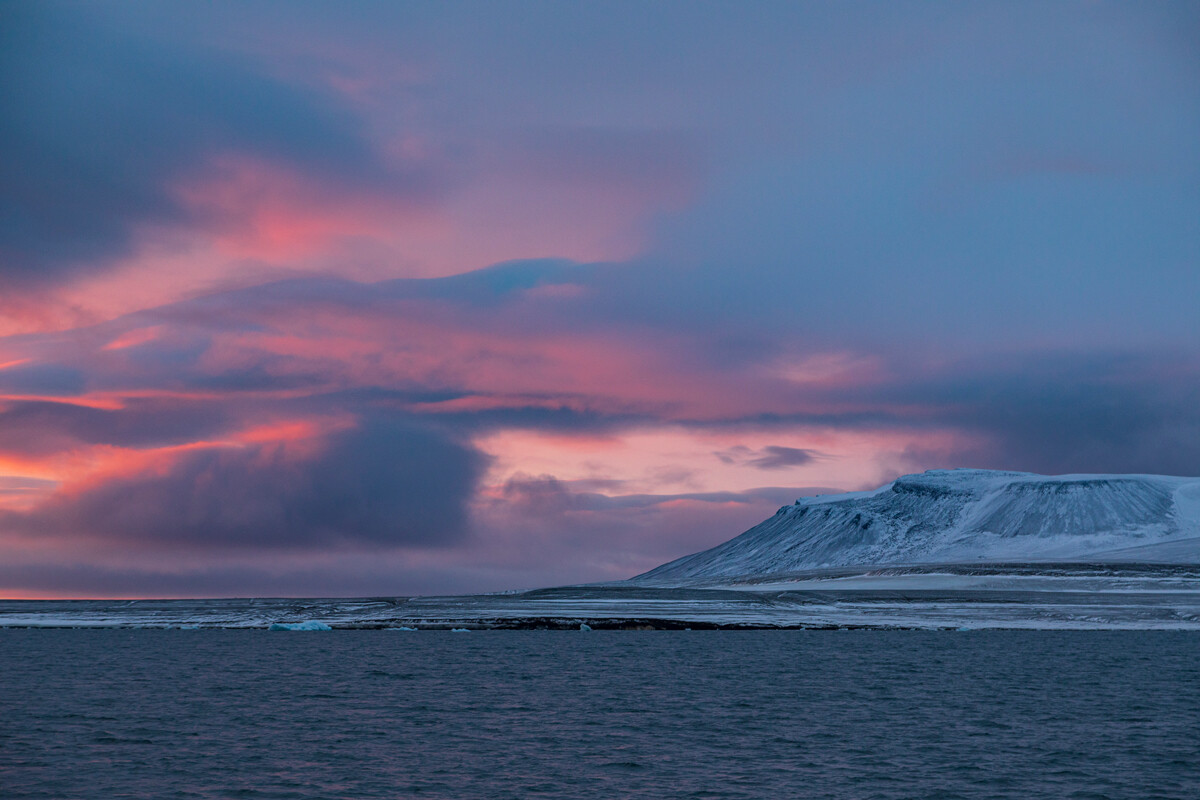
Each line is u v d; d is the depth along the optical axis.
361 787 41.62
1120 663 92.88
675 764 46.12
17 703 65.06
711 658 98.06
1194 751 49.88
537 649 108.56
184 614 175.62
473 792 40.84
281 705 64.62
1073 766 46.19
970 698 68.94
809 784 42.34
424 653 104.06
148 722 57.59
